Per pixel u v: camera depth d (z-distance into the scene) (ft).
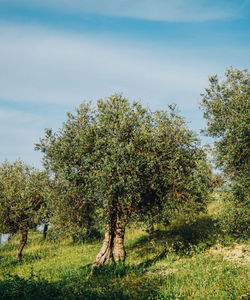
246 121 39.81
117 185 37.91
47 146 46.42
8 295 28.40
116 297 29.89
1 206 61.77
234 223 40.96
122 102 47.34
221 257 42.11
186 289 31.53
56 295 30.35
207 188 42.47
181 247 50.62
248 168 39.70
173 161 42.09
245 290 28.78
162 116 45.14
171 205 42.57
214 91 47.88
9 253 74.38
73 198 46.09
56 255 65.21
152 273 39.34
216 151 43.45
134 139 42.32
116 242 45.55
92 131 44.01
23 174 68.90
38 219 63.62
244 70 46.65
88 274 41.09
